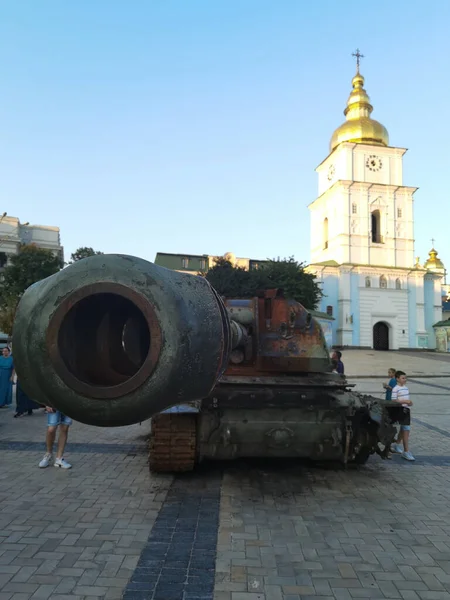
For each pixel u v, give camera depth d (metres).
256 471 6.66
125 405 1.69
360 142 47.72
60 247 46.97
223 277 35.81
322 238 50.94
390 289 46.59
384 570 3.89
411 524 4.87
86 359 1.80
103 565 3.90
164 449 6.08
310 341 6.70
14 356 1.87
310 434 5.90
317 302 41.62
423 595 3.52
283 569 3.88
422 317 47.25
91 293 1.70
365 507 5.34
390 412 6.24
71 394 1.71
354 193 47.00
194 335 1.74
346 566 3.95
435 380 22.39
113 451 7.73
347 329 45.03
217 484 6.05
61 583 3.62
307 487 6.02
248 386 5.85
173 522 4.81
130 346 1.86
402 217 48.16
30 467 6.75
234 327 4.21
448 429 10.20
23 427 9.82
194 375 1.75
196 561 3.98
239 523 4.81
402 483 6.27
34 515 4.96
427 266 56.41
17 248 41.84
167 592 3.51
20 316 1.86
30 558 4.02
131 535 4.49
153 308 1.70
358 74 50.59
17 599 3.39
